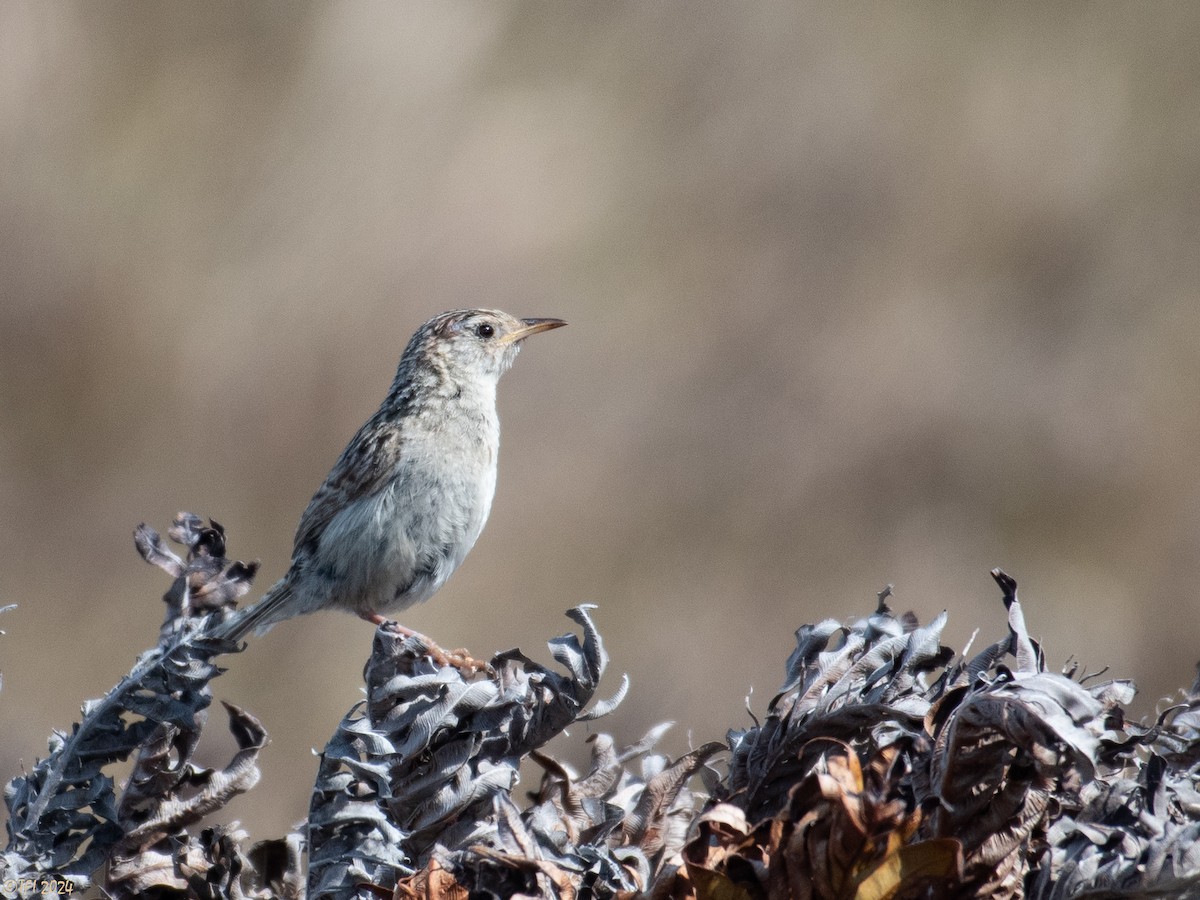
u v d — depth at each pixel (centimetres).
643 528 1452
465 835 395
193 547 445
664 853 387
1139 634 1360
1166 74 1753
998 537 1495
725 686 1284
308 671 1276
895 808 324
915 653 389
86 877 397
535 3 1623
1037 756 310
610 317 1552
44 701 1254
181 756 414
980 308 1617
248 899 412
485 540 1439
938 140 1683
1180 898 324
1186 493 1484
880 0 1772
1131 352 1603
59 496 1357
